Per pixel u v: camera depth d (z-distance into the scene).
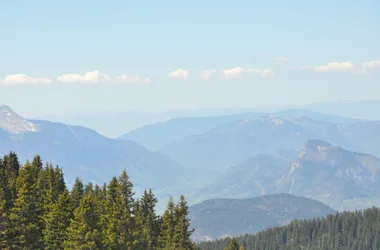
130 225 100.19
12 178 105.75
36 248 93.50
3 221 90.19
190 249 108.62
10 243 90.38
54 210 97.31
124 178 104.12
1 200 91.44
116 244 94.88
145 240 107.62
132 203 105.12
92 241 88.12
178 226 108.62
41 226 98.62
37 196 104.25
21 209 92.25
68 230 91.81
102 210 104.50
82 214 89.38
